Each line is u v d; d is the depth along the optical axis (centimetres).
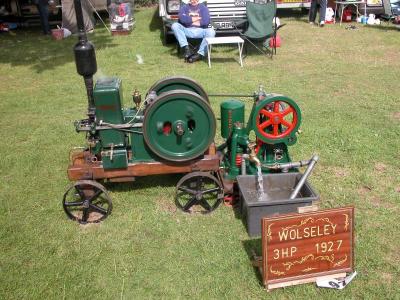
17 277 324
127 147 405
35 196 424
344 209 298
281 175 378
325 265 304
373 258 328
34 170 470
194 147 376
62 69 851
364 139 503
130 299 302
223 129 400
